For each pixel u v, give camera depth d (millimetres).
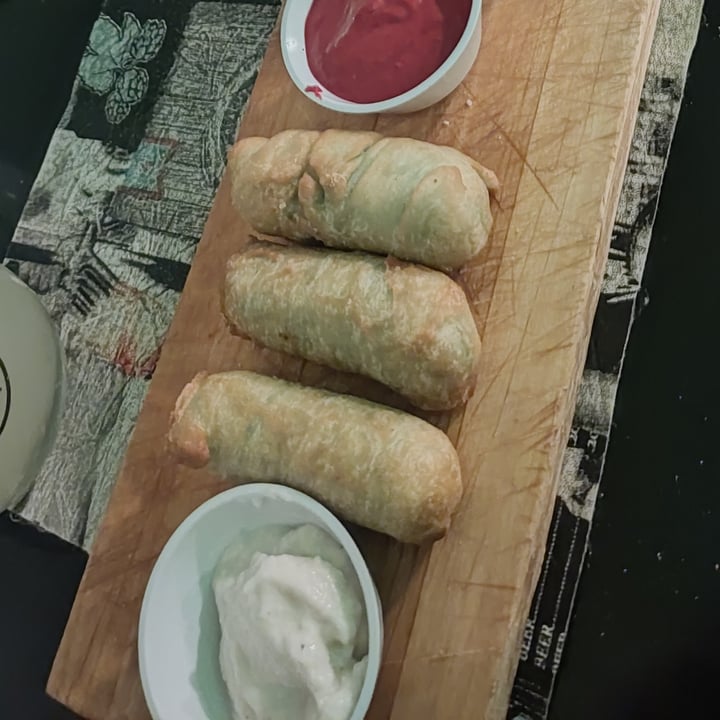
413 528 220
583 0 256
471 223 228
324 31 259
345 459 225
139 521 274
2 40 371
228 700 237
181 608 241
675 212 270
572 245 241
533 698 242
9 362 294
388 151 239
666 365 258
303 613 215
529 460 230
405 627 231
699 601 238
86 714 266
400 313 224
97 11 369
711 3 283
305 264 245
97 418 324
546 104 254
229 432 241
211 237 287
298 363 264
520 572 223
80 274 342
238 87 337
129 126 351
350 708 209
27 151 365
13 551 324
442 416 241
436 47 247
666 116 278
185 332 283
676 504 246
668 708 232
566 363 233
